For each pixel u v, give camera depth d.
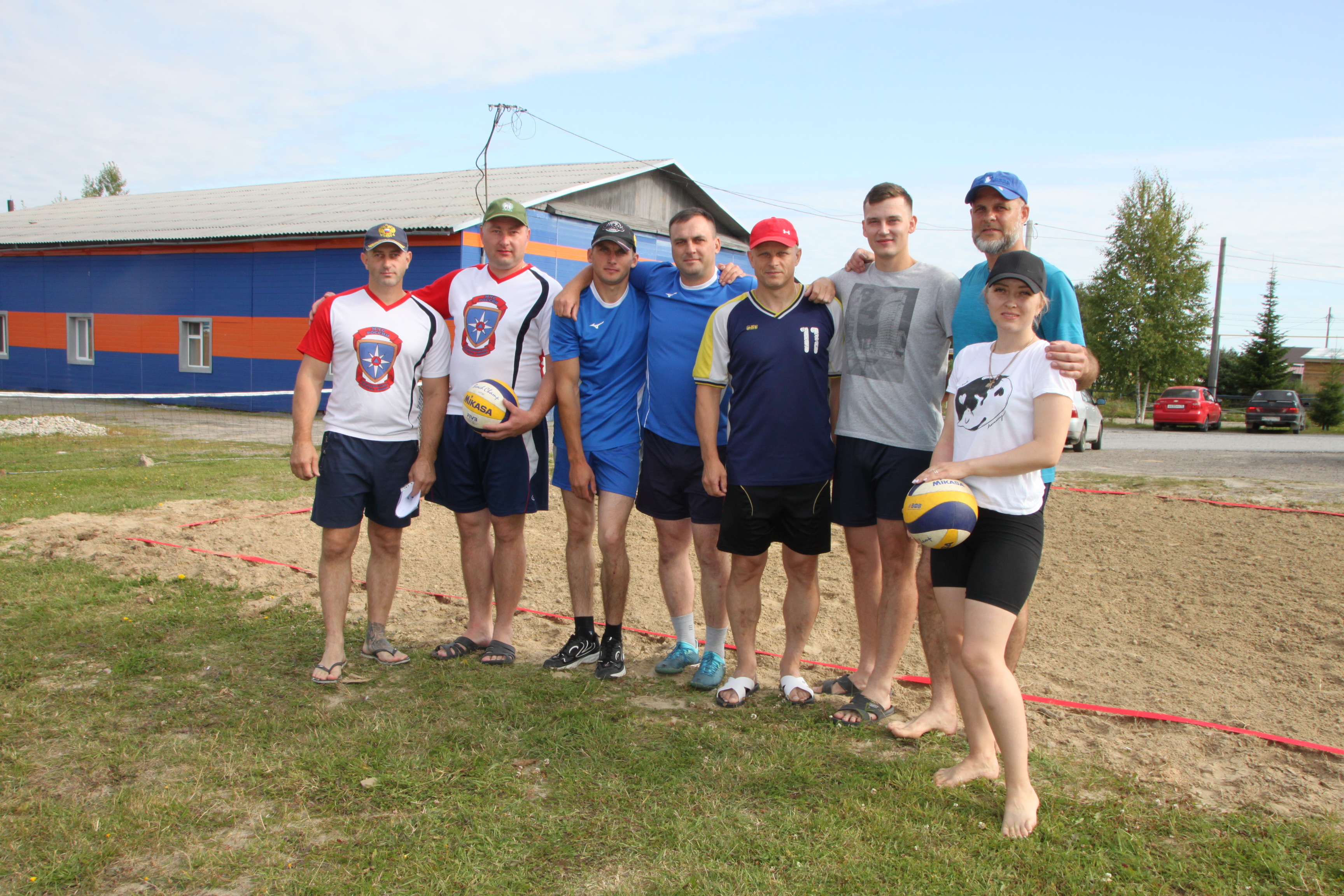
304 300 21.59
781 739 3.72
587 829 2.97
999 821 3.04
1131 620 5.59
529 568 6.78
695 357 4.29
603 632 5.26
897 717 4.01
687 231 4.18
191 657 4.55
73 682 4.20
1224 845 2.91
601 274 4.30
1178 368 34.53
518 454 4.50
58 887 2.61
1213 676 4.58
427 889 2.62
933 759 3.54
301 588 5.84
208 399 23.19
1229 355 49.47
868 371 3.88
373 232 4.28
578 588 4.61
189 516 8.07
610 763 3.46
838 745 3.67
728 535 4.04
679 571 4.57
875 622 4.20
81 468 11.41
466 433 4.56
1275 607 5.80
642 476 4.49
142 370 24.75
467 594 4.95
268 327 22.20
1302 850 2.88
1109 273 35.81
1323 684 4.46
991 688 2.96
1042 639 5.22
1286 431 31.28
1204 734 3.80
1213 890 2.66
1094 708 4.05
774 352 3.88
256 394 14.27
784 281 3.84
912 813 3.09
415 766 3.38
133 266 24.61
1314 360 64.75
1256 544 7.75
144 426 17.69
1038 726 3.91
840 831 2.95
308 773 3.32
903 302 3.81
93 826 2.92
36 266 26.67
